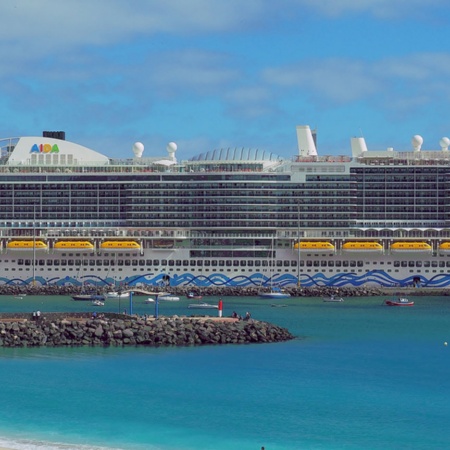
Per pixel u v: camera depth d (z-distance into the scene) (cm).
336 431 10994
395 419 11525
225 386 13125
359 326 19725
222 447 10388
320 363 14900
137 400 12306
